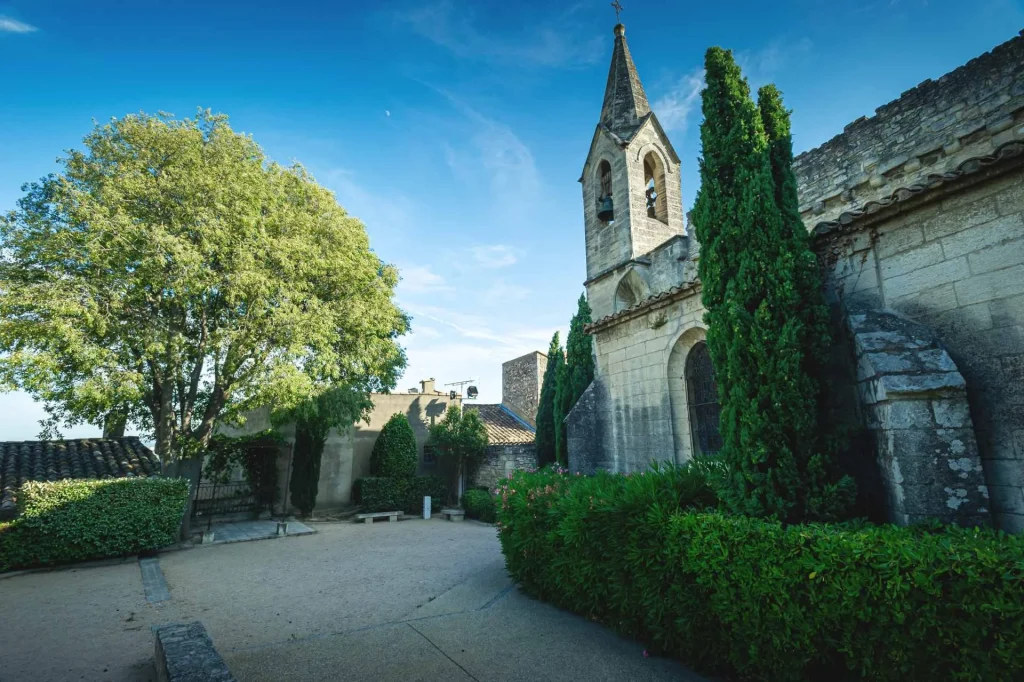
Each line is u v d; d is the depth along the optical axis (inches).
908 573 123.9
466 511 724.0
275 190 545.3
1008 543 123.2
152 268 430.0
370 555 450.3
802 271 203.6
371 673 194.7
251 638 239.0
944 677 118.3
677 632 195.9
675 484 218.4
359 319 589.9
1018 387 161.2
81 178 458.0
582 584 249.0
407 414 901.8
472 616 265.6
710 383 317.4
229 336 487.8
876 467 185.0
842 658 148.3
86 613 285.9
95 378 419.8
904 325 189.3
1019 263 165.2
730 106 236.8
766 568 157.9
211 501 666.8
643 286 625.9
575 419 419.5
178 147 479.5
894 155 389.7
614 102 735.1
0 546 391.9
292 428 805.2
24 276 419.2
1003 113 323.0
